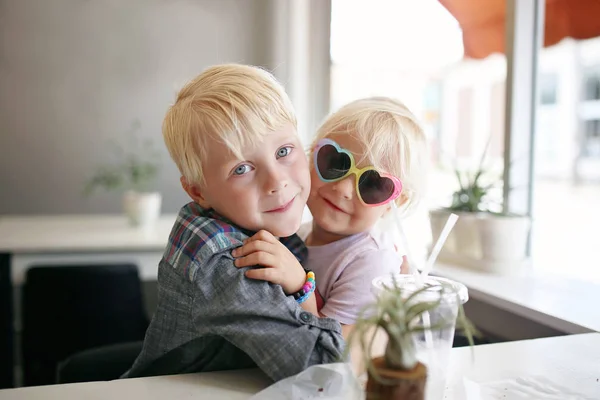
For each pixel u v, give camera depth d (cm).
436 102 246
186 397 65
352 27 241
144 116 271
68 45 261
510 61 159
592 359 78
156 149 273
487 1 183
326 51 243
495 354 80
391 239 97
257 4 274
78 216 262
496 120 212
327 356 67
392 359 48
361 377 55
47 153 264
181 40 271
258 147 72
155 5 267
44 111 262
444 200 170
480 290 126
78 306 182
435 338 57
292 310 69
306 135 242
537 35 160
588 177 216
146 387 68
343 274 86
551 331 116
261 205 74
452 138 237
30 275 179
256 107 72
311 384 64
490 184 154
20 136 261
